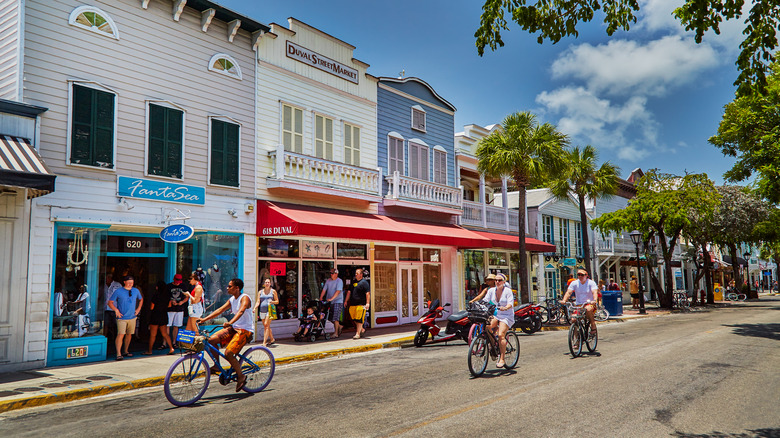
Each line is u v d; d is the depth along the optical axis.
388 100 19.95
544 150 20.08
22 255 10.18
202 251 13.58
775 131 16.11
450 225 21.91
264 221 14.47
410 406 6.88
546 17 7.16
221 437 5.70
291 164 15.29
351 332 16.66
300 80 16.41
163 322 12.05
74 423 6.61
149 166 12.34
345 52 18.14
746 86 6.75
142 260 13.26
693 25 6.57
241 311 7.96
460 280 22.73
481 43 7.42
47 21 10.83
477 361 8.91
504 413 6.43
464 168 23.94
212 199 13.65
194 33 13.59
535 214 28.36
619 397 7.29
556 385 8.09
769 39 6.45
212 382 8.97
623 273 39.38
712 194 30.28
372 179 18.05
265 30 14.89
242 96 14.66
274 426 6.09
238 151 14.37
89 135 11.30
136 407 7.44
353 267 17.83
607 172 25.50
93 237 11.59
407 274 20.16
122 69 12.02
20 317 10.09
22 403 7.62
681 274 49.03
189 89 13.36
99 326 11.58
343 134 17.83
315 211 15.95
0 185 8.68
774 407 6.80
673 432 5.70
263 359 8.41
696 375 8.95
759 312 26.36
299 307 15.82
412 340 14.88
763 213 31.94
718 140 18.44
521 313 16.89
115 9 11.98
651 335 15.59
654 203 29.25
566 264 27.56
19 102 10.08
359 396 7.61
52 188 9.28
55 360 10.55
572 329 11.03
